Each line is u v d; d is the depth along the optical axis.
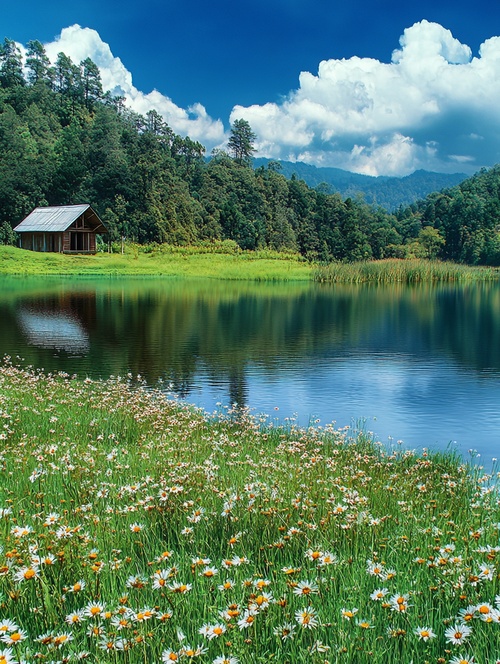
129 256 85.00
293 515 5.68
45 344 23.39
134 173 103.38
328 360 21.50
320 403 15.59
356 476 7.70
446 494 7.59
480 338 27.31
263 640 3.73
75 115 138.50
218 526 5.41
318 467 8.17
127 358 20.86
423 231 141.62
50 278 61.47
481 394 16.69
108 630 3.74
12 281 56.59
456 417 14.40
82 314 33.41
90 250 80.81
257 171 137.00
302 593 3.93
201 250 97.69
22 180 94.69
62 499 6.15
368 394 16.56
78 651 3.60
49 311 34.41
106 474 7.16
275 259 99.06
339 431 12.38
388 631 3.79
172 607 4.01
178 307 38.16
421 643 3.75
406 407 15.23
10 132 105.25
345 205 132.25
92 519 5.51
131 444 9.66
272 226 119.88
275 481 6.85
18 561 4.38
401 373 19.36
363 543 5.20
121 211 99.19
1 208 93.38
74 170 99.12
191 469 7.27
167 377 18.11
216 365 20.09
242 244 112.56
